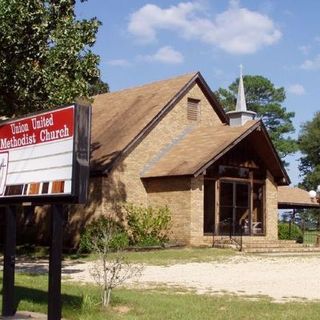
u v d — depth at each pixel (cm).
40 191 1023
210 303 1302
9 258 1108
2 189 1131
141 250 2744
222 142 3059
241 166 3266
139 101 3462
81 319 1064
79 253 2761
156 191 3072
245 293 1530
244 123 3344
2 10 1839
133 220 2941
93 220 2944
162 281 1777
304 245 3275
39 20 1936
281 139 9019
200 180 2970
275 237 3409
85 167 970
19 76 1950
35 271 2019
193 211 2925
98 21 2122
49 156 1016
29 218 3438
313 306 1283
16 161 1105
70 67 2053
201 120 3469
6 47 1917
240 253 2795
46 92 2006
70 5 2059
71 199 962
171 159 3102
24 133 1088
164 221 2961
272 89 9112
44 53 1980
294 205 4022
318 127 9075
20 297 1288
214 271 2086
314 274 2031
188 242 2912
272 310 1214
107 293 1214
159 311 1171
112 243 2598
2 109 2084
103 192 2934
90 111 988
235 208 3244
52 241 984
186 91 3400
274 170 3406
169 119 3284
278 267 2255
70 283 1659
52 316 970
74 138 965
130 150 3072
